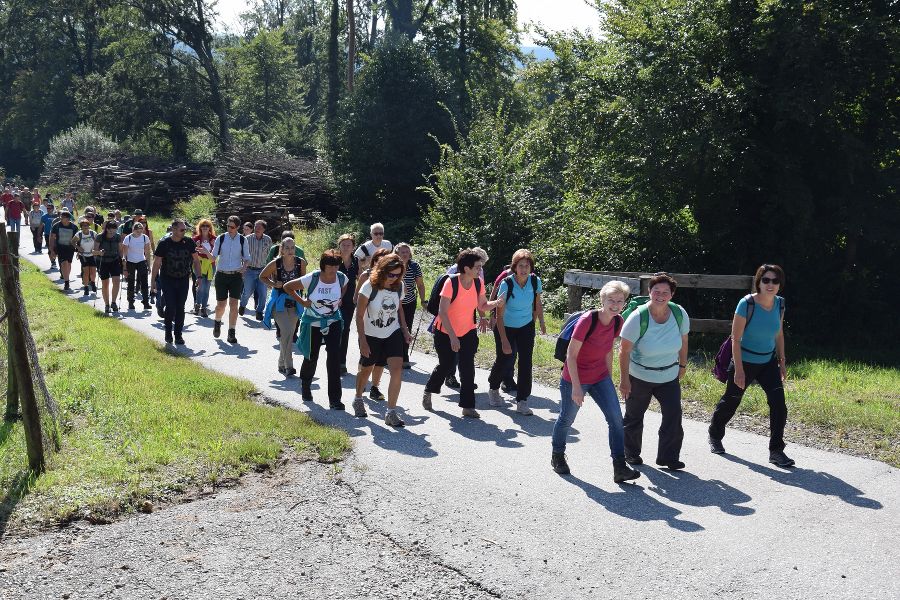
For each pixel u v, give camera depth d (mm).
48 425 6473
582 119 17484
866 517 5391
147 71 56281
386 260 7598
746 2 15375
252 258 12172
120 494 5578
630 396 6414
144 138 57688
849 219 15539
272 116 67375
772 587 4402
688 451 6891
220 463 6293
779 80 15203
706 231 16672
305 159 42000
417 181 33844
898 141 15469
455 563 4695
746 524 5266
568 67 19812
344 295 9859
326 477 6137
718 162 15281
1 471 5918
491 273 19656
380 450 6824
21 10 69438
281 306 9641
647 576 4527
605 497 5750
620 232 17719
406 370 10289
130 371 9094
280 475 6191
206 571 4586
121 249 14633
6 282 5887
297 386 9156
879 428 7469
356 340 12312
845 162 15438
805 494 5832
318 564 4688
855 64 14938
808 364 11406
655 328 6133
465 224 20578
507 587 4410
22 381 5930
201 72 59188
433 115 34062
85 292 16375
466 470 6320
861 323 16250
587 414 8180
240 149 38500
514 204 20156
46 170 55750
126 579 4477
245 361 10484
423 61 35062
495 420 7891
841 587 4402
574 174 19812
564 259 18188
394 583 4461
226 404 8039
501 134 21672
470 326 8008
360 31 64188
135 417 7332
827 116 15328
